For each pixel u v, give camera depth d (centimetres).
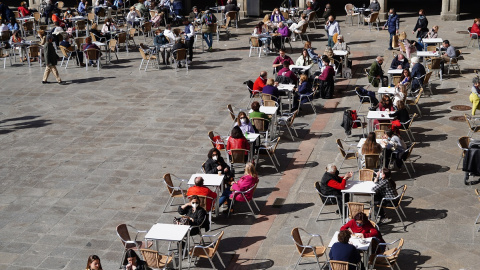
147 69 2847
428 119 2130
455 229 1448
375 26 3503
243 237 1471
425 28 3003
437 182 1681
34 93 2561
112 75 2769
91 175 1795
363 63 2805
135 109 2323
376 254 1286
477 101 1978
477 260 1324
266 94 2116
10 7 4469
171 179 1733
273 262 1366
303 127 2120
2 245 1453
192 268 1352
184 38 2903
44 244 1455
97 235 1488
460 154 1847
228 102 2361
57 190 1714
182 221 1357
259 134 1852
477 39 2986
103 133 2106
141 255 1366
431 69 2488
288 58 2548
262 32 3002
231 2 3603
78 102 2430
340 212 1511
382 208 1489
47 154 1953
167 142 2009
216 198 1540
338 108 2284
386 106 1955
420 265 1316
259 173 1798
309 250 1324
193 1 4403
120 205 1622
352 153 1873
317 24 3597
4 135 2123
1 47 3000
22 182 1767
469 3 4097
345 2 4256
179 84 2603
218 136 1850
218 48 3177
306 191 1680
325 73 2356
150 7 3728
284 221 1532
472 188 1641
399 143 1725
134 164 1858
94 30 3134
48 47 2633
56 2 4069
